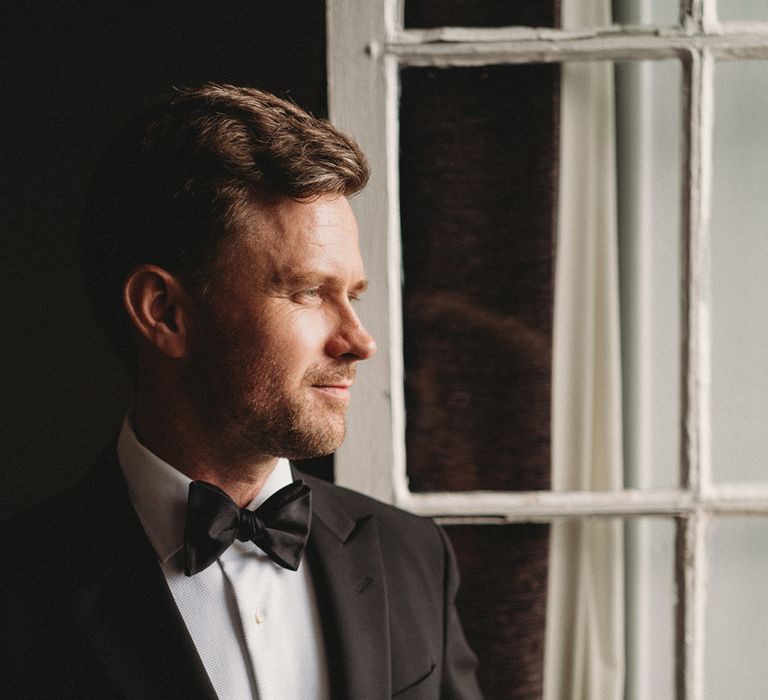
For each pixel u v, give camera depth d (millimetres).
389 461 1309
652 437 1386
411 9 1307
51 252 1634
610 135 1351
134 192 984
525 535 1379
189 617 1003
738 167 1353
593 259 1365
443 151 1335
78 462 1661
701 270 1305
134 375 1068
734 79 1341
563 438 1381
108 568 965
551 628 1391
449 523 1350
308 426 968
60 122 1620
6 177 1615
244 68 1609
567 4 1318
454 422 1370
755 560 1374
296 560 1006
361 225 1282
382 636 1059
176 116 976
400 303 1331
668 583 1387
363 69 1262
